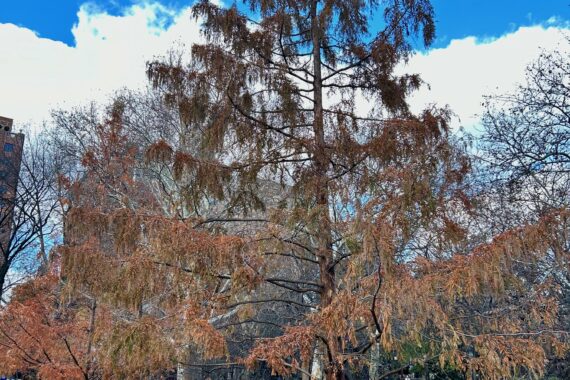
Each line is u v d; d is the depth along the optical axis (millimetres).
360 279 4242
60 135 20281
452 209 4812
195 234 4270
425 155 4539
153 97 13211
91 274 4371
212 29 5621
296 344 3967
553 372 9000
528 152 9641
